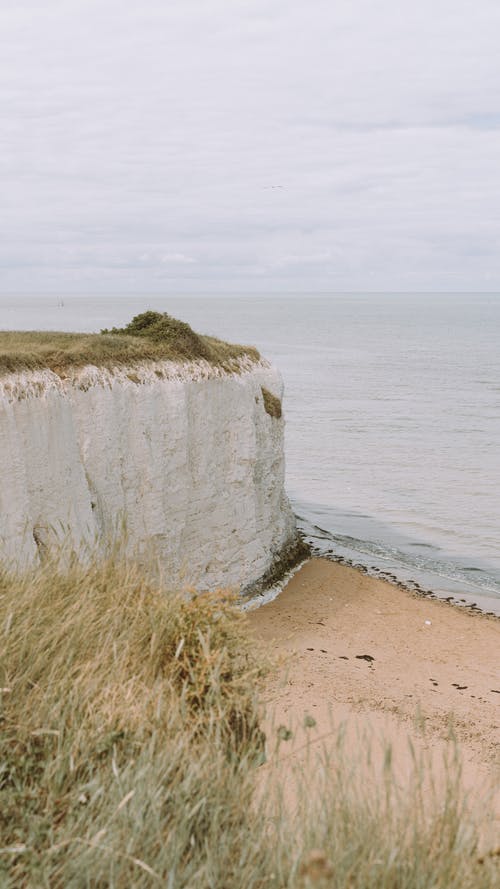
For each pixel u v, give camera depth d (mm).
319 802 5773
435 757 14344
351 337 187125
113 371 23250
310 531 37438
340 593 28734
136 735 5523
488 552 34812
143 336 26672
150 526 23359
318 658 21469
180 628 7371
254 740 6508
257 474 29297
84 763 5266
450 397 83500
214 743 5719
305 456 54000
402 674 20891
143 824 4613
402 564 32906
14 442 18891
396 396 84188
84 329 170750
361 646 23375
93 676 6219
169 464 24359
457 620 26547
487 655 23297
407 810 4980
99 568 8500
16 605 6699
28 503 18906
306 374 104625
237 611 7812
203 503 26031
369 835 4641
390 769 5453
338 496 44062
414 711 17375
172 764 5199
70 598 7367
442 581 30922
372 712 16781
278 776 5832
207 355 27359
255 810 5414
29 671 5961
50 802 4805
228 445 27359
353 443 58438
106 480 22062
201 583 25938
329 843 4637
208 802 5012
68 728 5520
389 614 26781
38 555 10648
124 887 4258
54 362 21859
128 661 6777
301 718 15188
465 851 4719
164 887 4215
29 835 4531
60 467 20297
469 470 50094
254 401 29031
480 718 17578
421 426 65812
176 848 4445
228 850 4590
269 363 31703
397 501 42969
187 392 25422
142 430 23422
